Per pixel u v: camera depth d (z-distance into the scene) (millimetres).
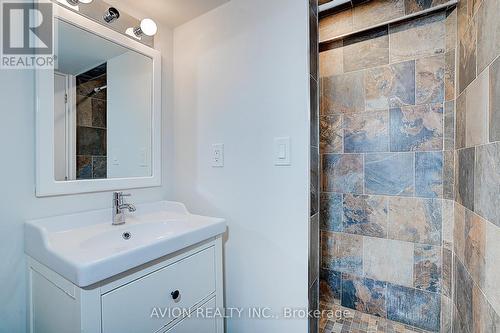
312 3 1136
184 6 1307
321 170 1866
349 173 1767
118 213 1121
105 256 707
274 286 1168
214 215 1357
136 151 1326
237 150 1267
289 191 1116
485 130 926
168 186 1488
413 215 1559
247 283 1251
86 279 652
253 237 1225
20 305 910
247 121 1229
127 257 745
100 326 699
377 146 1666
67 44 1045
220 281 1150
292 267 1116
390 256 1635
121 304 752
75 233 979
